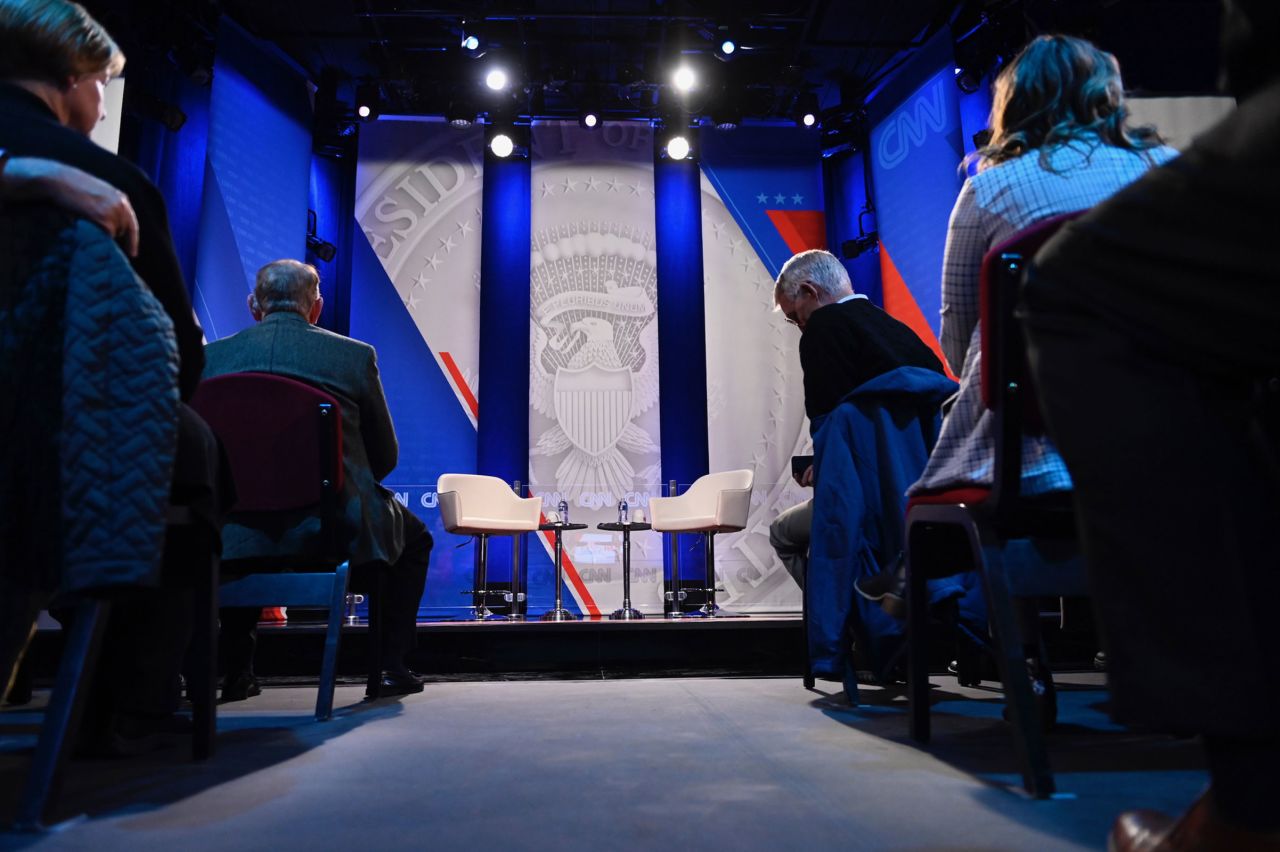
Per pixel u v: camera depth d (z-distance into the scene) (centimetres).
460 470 725
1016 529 135
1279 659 66
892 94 737
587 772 132
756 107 764
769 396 749
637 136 786
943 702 223
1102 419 74
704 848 89
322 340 231
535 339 748
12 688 260
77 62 126
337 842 93
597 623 378
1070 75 149
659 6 680
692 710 211
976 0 639
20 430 104
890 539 203
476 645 374
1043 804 106
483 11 670
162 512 104
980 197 152
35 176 105
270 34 691
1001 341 123
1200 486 70
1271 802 65
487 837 94
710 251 770
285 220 692
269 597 206
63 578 100
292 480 205
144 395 105
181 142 604
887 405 212
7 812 109
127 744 152
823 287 251
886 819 100
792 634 384
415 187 764
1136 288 72
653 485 732
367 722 196
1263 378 69
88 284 104
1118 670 71
